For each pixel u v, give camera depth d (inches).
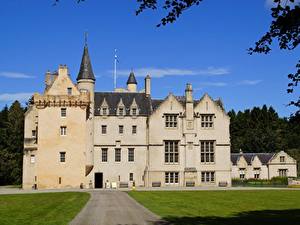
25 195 2034.9
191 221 989.2
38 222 973.2
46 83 3262.8
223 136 3152.1
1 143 4436.5
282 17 481.7
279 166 4352.9
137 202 1567.4
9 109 5142.7
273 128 6092.5
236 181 3941.9
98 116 3122.5
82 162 2915.8
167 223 952.3
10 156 4338.1
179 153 3117.6
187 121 3134.8
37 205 1448.1
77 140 2928.2
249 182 3826.3
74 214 1152.8
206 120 3164.4
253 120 6245.1
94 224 945.5
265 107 6299.2
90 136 3056.1
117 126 3125.0
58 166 2896.2
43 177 2876.5
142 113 3164.4
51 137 2915.8
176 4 507.8
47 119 2928.2
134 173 3090.6
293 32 494.6
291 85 521.3
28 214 1153.4
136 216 1104.2
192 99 3164.4
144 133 3139.8
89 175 3038.9
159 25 522.3
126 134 3122.5
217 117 3164.4
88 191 2386.8
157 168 3083.2
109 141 3102.9
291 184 3134.8
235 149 5757.9
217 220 1013.2
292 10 474.9
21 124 4515.3
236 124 6225.4
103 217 1084.5
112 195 1980.8
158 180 3078.2
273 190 2444.6
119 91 3577.8
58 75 2989.7
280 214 1166.3
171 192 2237.9
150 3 508.4
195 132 3132.4
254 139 5703.7
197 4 509.4
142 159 3112.7
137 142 3122.5
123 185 3061.0
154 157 3093.0
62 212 1205.1
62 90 2972.4
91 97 3110.2
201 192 2239.2
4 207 1382.9
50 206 1398.9
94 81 3157.0
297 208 1348.4
